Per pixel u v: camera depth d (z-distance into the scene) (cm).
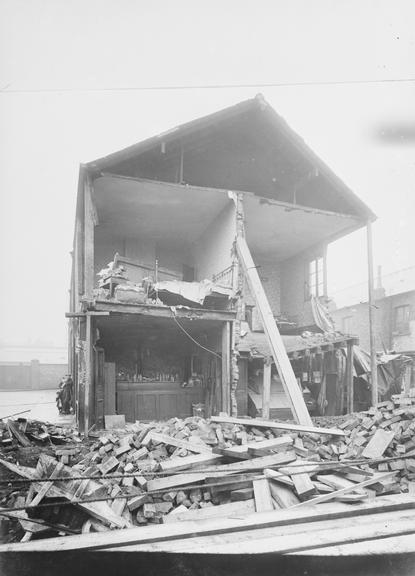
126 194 1227
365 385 1416
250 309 1528
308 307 1612
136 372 1418
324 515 488
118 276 1100
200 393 1376
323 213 1322
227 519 476
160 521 532
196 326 1260
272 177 1349
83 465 680
